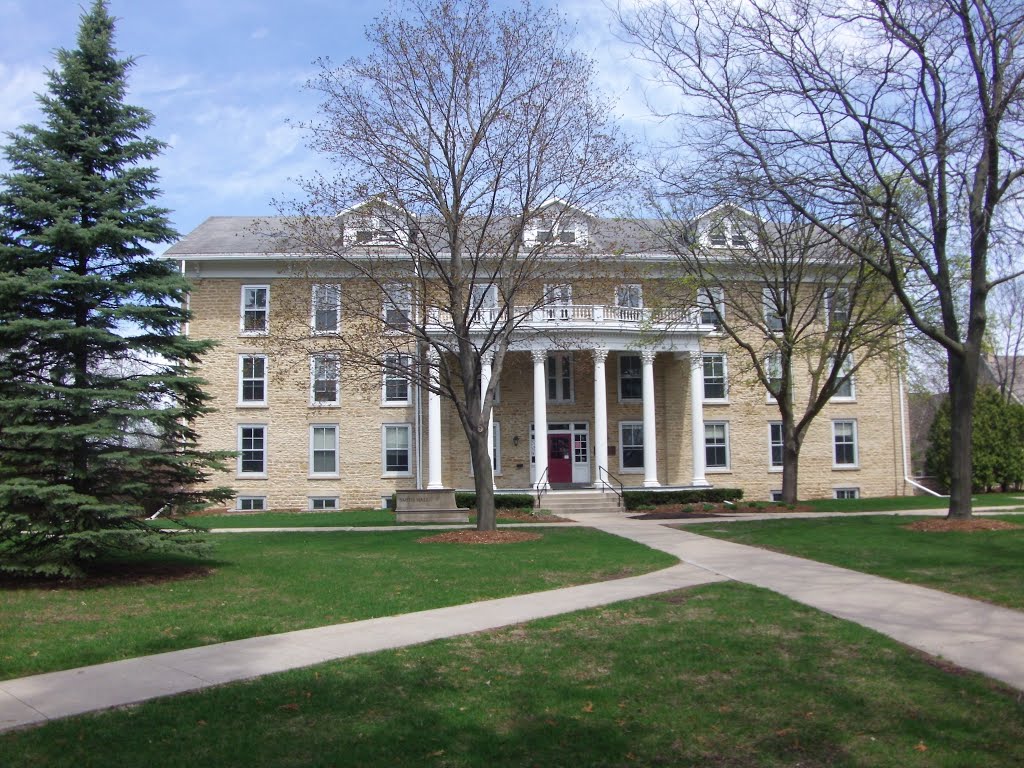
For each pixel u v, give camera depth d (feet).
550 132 63.57
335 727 21.91
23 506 42.52
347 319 78.23
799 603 36.76
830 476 118.93
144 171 46.39
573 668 27.48
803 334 113.39
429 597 39.60
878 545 53.31
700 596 38.81
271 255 104.78
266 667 27.45
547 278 71.97
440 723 22.31
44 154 44.14
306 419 110.32
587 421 114.21
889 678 25.89
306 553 57.00
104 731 21.35
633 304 107.76
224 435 109.29
